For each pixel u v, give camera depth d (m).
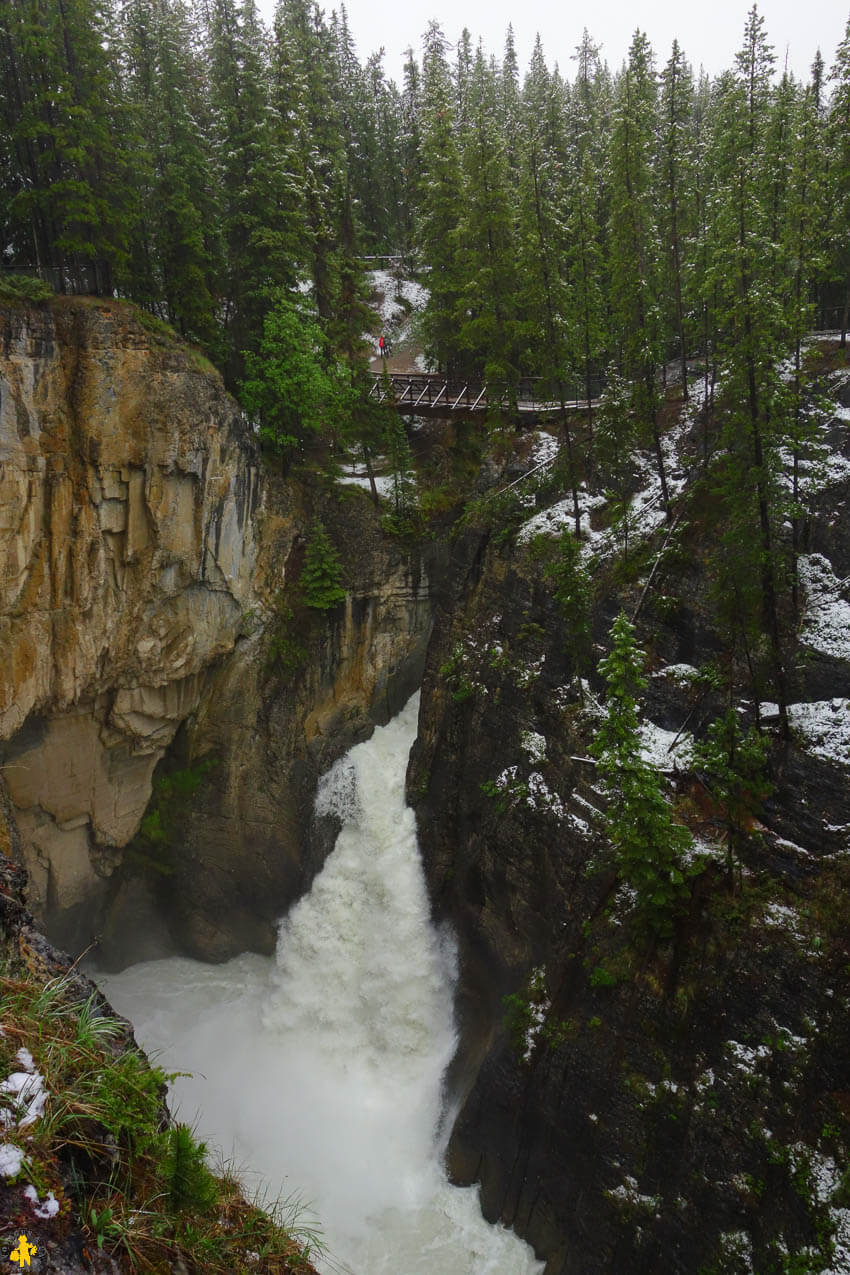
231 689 35.72
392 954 31.95
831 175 27.80
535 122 48.16
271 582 36.41
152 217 34.84
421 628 38.91
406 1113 28.25
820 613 22.80
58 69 28.52
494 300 35.75
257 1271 6.81
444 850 32.00
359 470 40.88
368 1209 24.48
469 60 69.94
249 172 34.31
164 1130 7.13
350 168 59.03
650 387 29.44
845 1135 17.16
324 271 40.16
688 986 20.56
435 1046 29.97
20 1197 5.38
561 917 24.61
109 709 32.66
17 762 30.64
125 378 29.41
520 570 31.66
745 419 21.08
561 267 33.72
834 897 19.19
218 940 35.97
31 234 32.22
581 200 30.73
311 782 35.97
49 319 27.72
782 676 21.70
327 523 37.44
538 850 26.47
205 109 46.50
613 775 21.31
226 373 36.94
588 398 34.12
